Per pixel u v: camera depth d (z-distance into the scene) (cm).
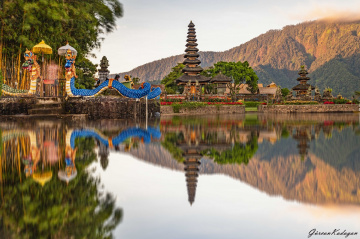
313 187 608
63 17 3111
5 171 711
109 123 2223
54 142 1177
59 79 2938
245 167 802
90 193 559
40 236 379
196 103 4741
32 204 491
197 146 1163
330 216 454
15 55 3172
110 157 915
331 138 1409
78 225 415
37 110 2495
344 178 677
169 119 2895
